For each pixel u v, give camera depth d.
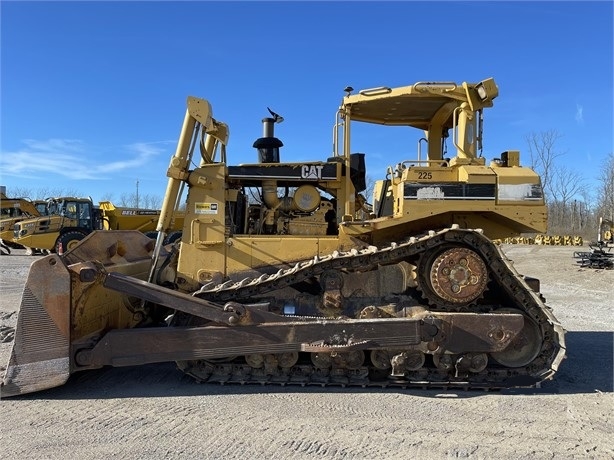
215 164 5.48
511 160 5.38
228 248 5.43
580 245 35.06
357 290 4.93
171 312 6.09
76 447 3.43
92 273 4.39
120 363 4.48
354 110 6.08
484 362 4.62
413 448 3.45
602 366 5.51
